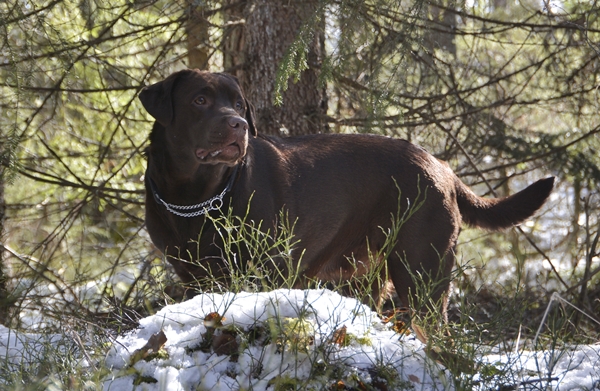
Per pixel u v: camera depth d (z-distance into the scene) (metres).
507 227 7.55
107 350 4.42
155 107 6.33
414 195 6.95
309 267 6.93
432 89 10.42
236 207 6.30
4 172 7.46
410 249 6.86
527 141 10.60
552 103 10.17
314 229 6.80
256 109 9.32
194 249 6.33
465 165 10.52
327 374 4.02
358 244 7.14
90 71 9.70
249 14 9.08
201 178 6.23
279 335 4.24
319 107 9.53
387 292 7.41
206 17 8.86
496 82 9.60
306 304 4.50
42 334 5.06
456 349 4.61
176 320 4.54
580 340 6.07
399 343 4.51
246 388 4.01
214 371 4.14
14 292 8.12
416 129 10.58
